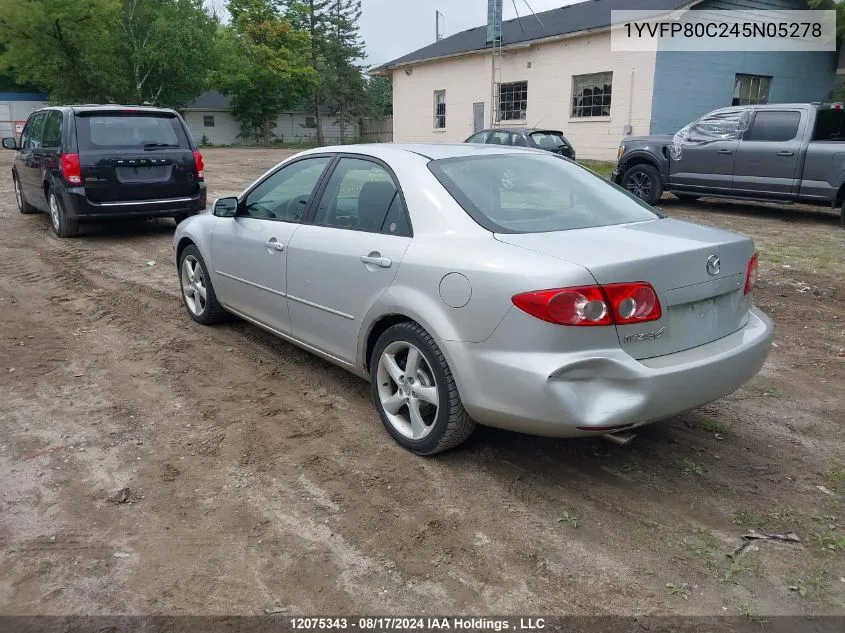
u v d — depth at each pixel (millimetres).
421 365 3637
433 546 2986
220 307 5762
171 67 39594
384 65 28656
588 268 2951
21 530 3082
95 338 5660
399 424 3830
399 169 3863
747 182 11523
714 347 3328
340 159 4367
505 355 3109
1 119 48406
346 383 4723
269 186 4961
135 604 2643
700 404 3264
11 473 3545
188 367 5008
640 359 3090
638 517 3188
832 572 2824
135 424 4102
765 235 10164
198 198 10000
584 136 20906
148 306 6570
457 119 25781
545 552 2945
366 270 3803
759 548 2973
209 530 3094
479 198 3625
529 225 3494
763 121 11336
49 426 4070
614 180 13750
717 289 3332
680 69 18859
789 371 5023
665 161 12672
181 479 3506
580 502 3307
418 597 2689
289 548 2973
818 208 12914
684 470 3594
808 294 7059
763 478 3531
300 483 3477
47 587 2730
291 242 4449
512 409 3129
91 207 9188
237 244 5098
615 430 3059
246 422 4137
